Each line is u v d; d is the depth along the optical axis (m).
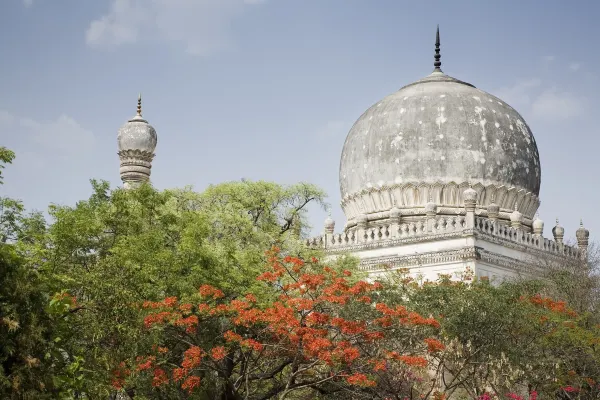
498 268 54.34
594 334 40.00
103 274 28.91
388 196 62.03
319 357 30.02
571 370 40.38
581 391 40.28
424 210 60.44
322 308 32.81
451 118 61.94
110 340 29.44
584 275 52.97
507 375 36.19
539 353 39.16
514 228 57.75
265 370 35.19
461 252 52.94
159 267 32.59
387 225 60.00
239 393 35.25
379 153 62.78
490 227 55.38
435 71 69.25
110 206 34.47
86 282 28.56
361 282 32.81
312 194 48.44
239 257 36.09
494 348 37.28
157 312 30.41
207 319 32.97
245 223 40.91
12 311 23.89
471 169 61.12
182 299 31.44
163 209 36.44
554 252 59.59
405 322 32.53
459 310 37.12
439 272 53.69
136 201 35.91
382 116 63.84
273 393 33.50
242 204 45.62
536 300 41.19
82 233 31.92
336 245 59.16
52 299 26.16
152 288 31.92
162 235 34.38
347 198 65.38
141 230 34.41
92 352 28.27
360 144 64.31
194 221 36.06
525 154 63.31
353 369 31.56
